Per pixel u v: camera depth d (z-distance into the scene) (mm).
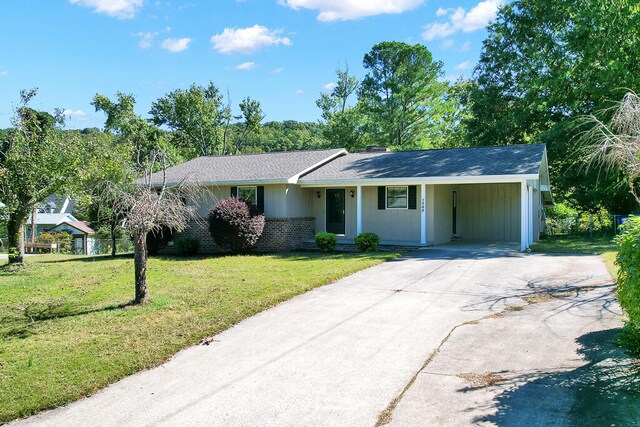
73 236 35031
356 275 11406
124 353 6371
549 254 14344
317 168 20031
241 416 4551
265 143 58844
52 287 11297
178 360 6172
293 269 12477
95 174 14703
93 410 4883
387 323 7328
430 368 5445
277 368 5727
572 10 22812
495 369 5293
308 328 7262
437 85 44469
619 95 19844
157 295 9656
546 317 7188
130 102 38094
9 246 15250
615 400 4363
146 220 9039
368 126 44688
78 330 7438
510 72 29344
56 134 15148
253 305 8539
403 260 13656
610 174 20812
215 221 17406
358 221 17734
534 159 15992
